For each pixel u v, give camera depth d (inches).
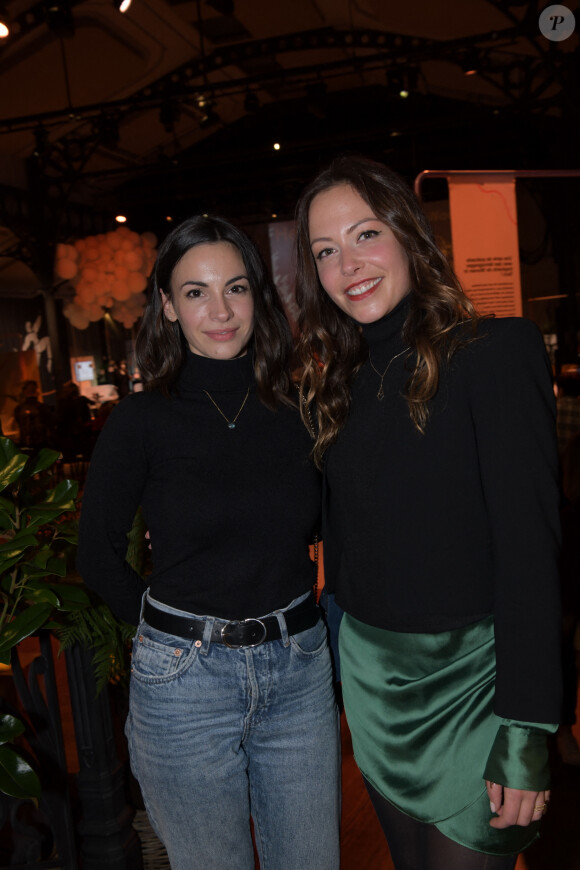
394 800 52.5
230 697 53.6
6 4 331.3
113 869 73.4
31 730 72.6
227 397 58.7
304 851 55.7
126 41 407.2
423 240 52.4
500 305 156.3
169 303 60.7
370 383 54.2
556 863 76.7
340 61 411.8
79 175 547.2
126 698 82.9
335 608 60.6
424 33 405.7
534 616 44.6
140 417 56.2
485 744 49.2
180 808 53.6
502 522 45.5
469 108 582.6
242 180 698.2
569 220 442.0
